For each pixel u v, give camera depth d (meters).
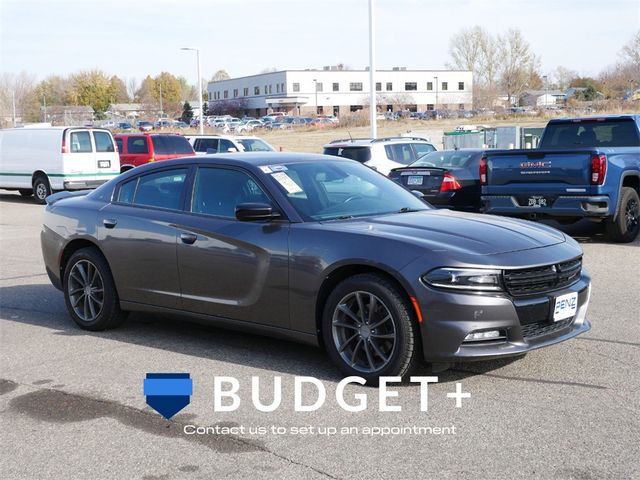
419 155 16.47
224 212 5.99
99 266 6.73
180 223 6.14
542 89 131.25
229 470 3.93
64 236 6.98
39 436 4.47
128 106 158.75
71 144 21.42
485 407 4.72
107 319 6.75
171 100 169.75
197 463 4.03
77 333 6.85
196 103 144.38
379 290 5.00
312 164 6.27
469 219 5.74
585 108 64.62
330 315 5.27
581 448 4.08
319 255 5.30
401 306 4.94
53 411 4.87
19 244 13.25
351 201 5.97
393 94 125.00
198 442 4.31
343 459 4.03
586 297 5.47
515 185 11.11
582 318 5.44
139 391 5.19
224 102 137.25
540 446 4.12
